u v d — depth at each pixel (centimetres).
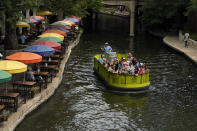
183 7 5141
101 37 5028
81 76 2602
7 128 1434
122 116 1812
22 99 1755
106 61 2473
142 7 5509
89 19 7406
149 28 5966
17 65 1667
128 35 5378
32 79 1900
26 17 3922
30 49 2175
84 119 1744
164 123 1739
